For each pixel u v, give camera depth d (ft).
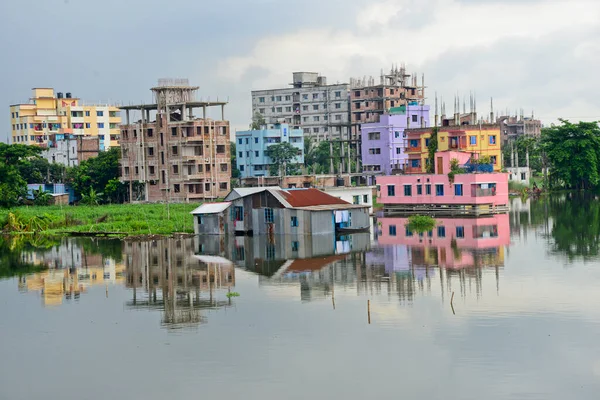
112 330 166.81
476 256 247.29
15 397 130.52
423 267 228.84
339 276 218.18
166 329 166.09
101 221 392.68
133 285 215.31
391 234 316.40
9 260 271.49
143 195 561.02
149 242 312.50
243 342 154.92
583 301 179.01
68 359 148.25
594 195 535.19
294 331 161.38
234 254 268.82
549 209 425.69
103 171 568.82
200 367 141.49
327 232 322.96
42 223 373.40
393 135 638.53
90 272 239.09
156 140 537.65
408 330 159.53
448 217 387.75
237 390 130.41
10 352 153.48
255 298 192.34
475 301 181.98
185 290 205.36
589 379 130.72
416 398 125.39
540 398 124.06
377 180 437.17
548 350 144.77
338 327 163.32
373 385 131.03
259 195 327.88
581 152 553.64
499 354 143.43
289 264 241.76
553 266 224.74
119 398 128.77
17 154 493.36
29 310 187.83
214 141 531.91
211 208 338.13
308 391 129.29
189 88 538.88
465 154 425.69
